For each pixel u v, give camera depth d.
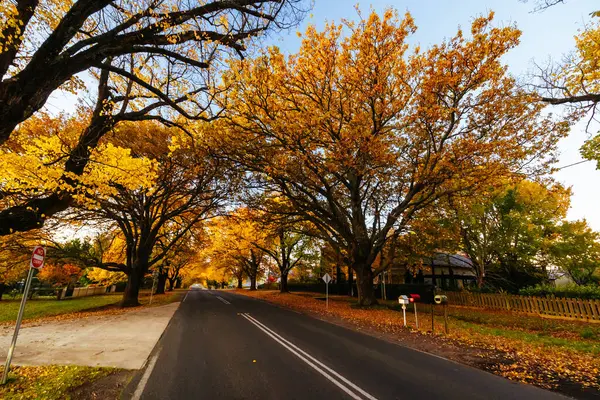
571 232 20.77
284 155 14.90
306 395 4.94
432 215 20.86
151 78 8.66
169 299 27.23
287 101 15.41
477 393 5.11
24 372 5.86
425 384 5.50
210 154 15.07
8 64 4.29
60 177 7.02
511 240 21.38
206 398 4.81
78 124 11.45
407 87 15.54
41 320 14.59
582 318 14.41
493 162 13.49
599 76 11.75
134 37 5.54
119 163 7.82
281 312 16.80
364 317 14.40
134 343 8.66
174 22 5.75
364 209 21.73
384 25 13.76
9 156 6.62
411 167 16.59
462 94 14.67
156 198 20.72
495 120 14.17
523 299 17.33
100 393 4.97
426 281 34.50
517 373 6.19
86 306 22.16
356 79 14.25
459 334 10.29
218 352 7.74
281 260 40.59
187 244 30.27
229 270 56.62
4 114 4.34
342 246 20.03
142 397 4.84
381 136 16.08
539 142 13.49
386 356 7.43
